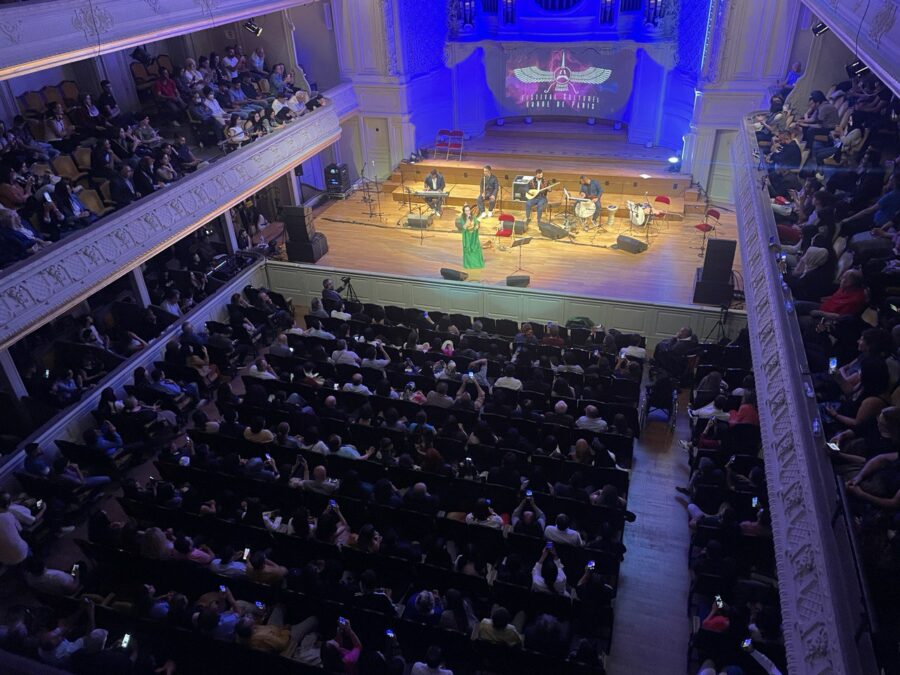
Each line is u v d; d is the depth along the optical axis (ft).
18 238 34.12
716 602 23.66
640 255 56.75
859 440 18.72
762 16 57.16
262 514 29.43
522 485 31.55
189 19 46.68
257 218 65.67
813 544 17.56
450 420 33.53
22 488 33.76
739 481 29.71
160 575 27.14
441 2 71.61
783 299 27.61
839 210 30.63
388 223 65.26
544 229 60.18
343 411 36.55
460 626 23.75
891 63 22.88
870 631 12.87
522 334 43.88
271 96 61.93
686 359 41.63
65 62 37.88
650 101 71.26
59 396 38.04
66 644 23.08
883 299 23.98
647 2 66.23
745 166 45.96
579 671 22.20
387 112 71.46
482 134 78.89
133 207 40.96
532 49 73.82
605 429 34.22
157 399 38.99
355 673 23.07
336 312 48.52
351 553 26.94
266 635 23.81
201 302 49.16
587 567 25.11
